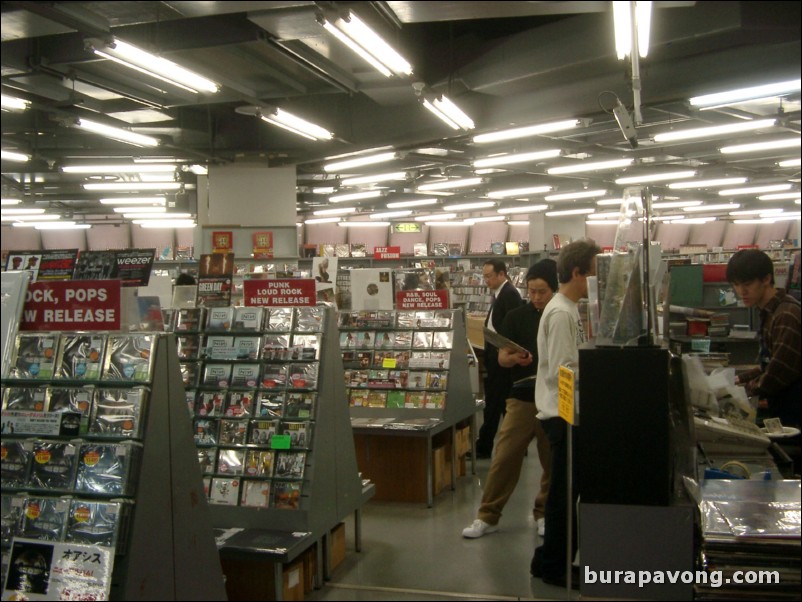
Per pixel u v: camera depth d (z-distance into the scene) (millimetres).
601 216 21469
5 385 3016
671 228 25609
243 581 3824
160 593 2818
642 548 2471
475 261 19969
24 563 2711
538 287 4672
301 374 4262
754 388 3697
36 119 9906
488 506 4836
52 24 5293
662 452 2535
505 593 3820
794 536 2363
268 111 8047
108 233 23328
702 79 7234
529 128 8516
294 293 4918
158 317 3367
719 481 2871
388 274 6672
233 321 4492
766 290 3805
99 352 2957
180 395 3064
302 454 4078
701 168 13406
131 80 7289
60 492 2779
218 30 6254
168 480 2930
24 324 3148
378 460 5832
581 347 2789
